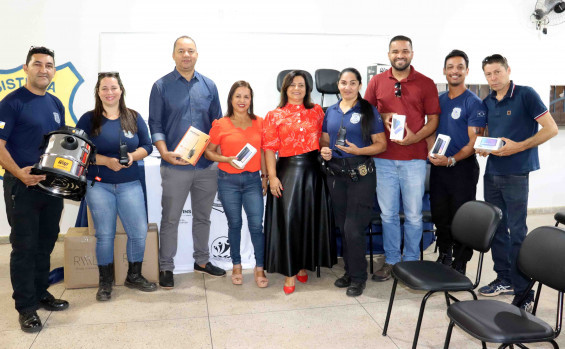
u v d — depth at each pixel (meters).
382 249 3.99
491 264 3.70
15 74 4.29
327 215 3.13
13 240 2.51
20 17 4.23
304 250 3.07
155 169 3.52
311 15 4.77
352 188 2.95
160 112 3.12
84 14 4.34
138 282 3.15
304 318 2.73
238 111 3.04
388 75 3.21
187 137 2.96
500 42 5.29
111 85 2.77
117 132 2.85
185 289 3.21
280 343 2.43
